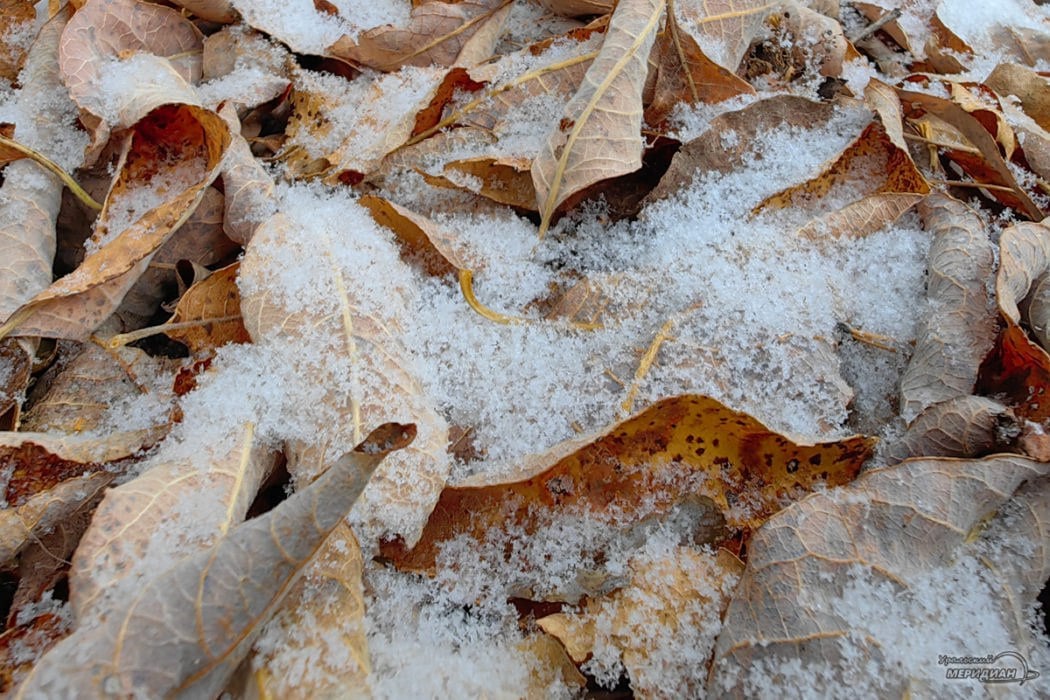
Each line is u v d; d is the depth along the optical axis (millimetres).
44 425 206
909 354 219
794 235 229
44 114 241
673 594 192
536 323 220
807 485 200
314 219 221
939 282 219
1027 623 183
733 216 234
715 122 236
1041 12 319
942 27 296
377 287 213
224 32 267
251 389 203
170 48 262
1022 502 190
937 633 181
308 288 210
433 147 240
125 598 174
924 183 232
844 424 213
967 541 188
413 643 189
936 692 177
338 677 176
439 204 237
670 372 211
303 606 181
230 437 197
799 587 185
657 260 227
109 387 211
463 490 198
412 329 214
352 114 253
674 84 247
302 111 257
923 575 185
